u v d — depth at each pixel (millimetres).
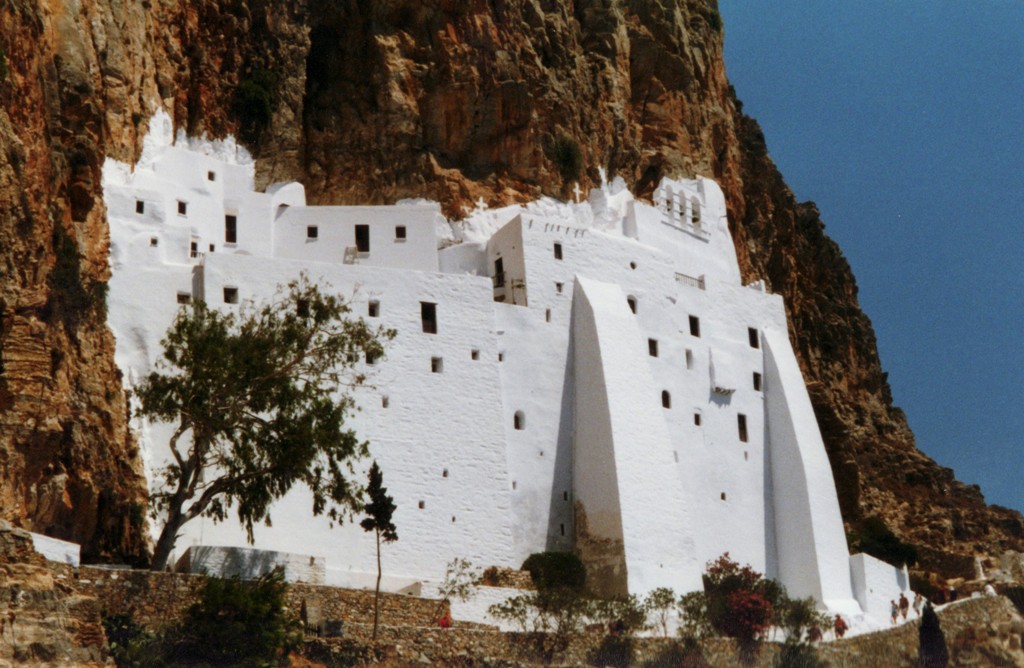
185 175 68062
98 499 55281
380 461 63594
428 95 77500
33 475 52125
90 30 65562
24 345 52719
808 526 74562
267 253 69750
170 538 52281
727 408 76125
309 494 60906
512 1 79938
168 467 54000
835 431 84688
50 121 59844
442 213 75188
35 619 43844
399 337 66000
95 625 46156
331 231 71000
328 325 62344
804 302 96750
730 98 97250
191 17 72875
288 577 56281
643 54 86125
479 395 67125
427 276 67625
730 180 89938
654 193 80562
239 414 54188
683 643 61719
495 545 65188
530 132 78125
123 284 62531
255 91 73688
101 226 62250
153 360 61719
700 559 71875
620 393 69625
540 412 69625
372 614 55875
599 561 67250
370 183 75562
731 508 74250
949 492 93750
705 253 81438
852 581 74500
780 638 67000
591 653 58812
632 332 71750
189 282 63500
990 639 74562
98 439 56344
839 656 67562
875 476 90812
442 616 57531
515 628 59562
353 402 57844
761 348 79250
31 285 54594
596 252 73688
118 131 65812
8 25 56844
